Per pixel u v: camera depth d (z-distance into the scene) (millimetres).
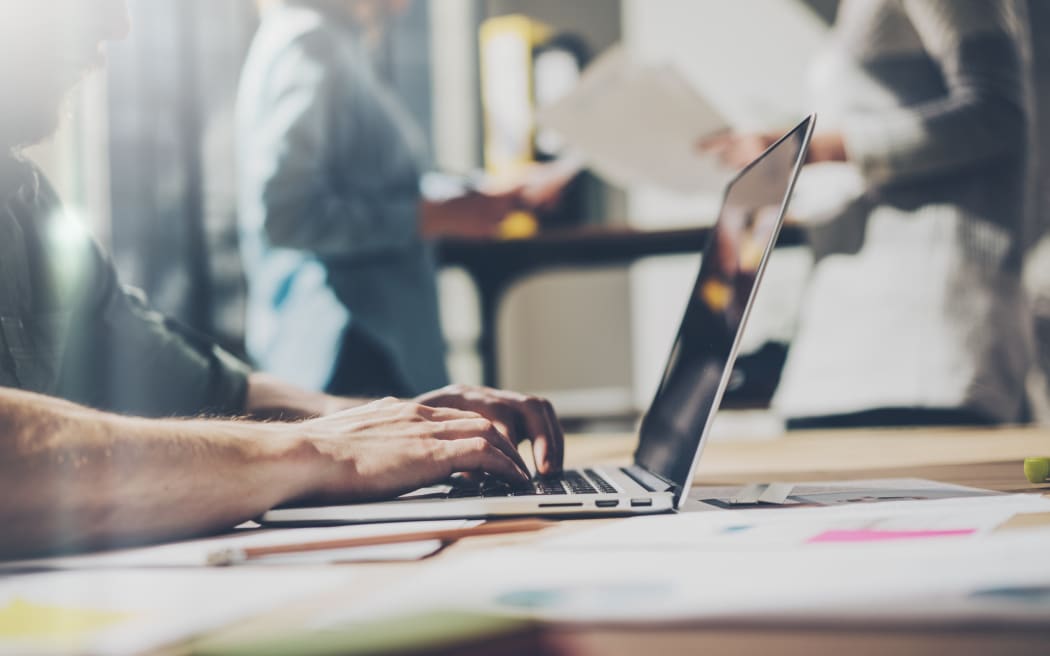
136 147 3010
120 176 2979
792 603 239
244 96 1836
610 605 249
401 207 1890
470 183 2184
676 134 1726
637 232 2324
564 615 242
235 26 3148
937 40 1488
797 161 520
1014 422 1542
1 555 398
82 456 417
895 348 1576
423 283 2014
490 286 2426
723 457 984
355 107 1828
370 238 1812
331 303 1806
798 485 637
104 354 883
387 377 1864
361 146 1839
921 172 1515
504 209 2090
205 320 3105
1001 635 208
